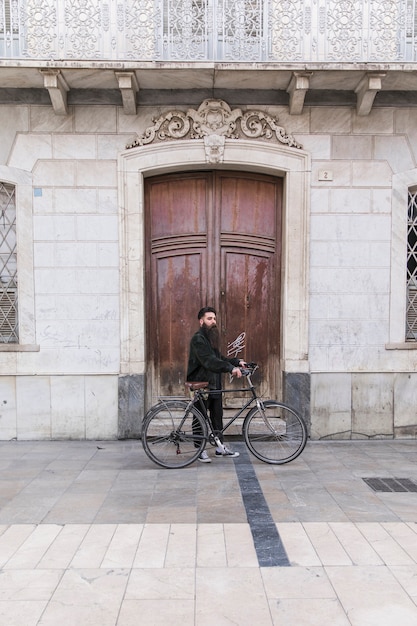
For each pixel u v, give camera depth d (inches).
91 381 241.4
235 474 192.7
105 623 100.5
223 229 252.5
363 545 132.7
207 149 237.0
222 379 255.0
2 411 240.5
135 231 239.9
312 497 168.6
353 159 241.3
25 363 239.5
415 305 251.9
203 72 218.2
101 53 223.9
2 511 157.2
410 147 241.9
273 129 238.7
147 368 252.7
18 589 112.6
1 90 233.9
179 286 253.3
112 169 238.7
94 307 240.7
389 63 214.4
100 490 175.6
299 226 241.8
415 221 249.6
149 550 130.5
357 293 243.9
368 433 246.2
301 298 242.1
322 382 244.4
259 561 124.3
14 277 244.1
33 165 237.3
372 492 173.3
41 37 222.1
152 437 202.4
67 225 239.3
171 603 107.0
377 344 245.1
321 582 114.7
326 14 226.7
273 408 207.8
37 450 226.2
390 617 102.0
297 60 226.4
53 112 235.9
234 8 225.8
